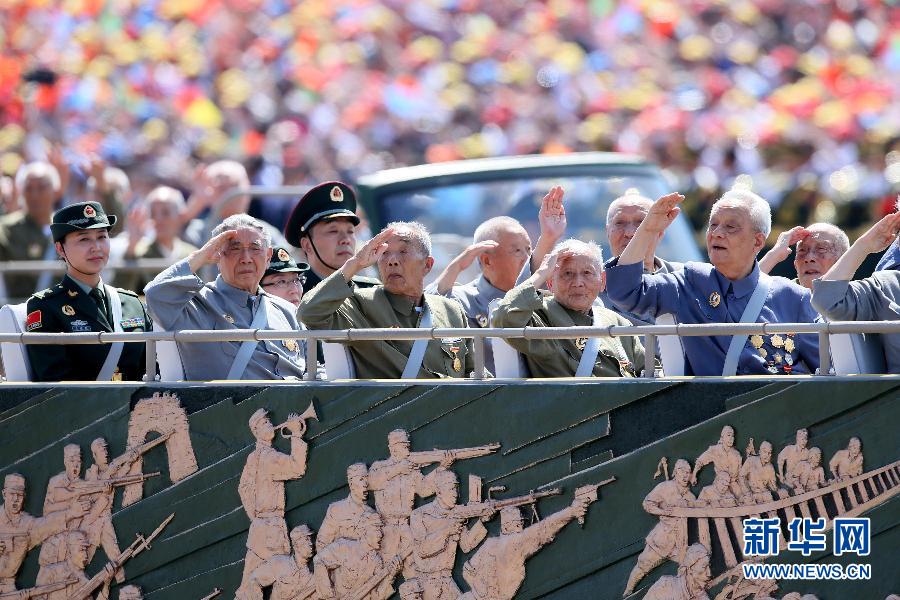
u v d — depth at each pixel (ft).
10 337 80.64
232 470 77.00
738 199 77.97
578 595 70.13
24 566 81.15
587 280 80.33
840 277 71.00
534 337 71.82
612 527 69.62
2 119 188.85
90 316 88.43
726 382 67.92
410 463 73.15
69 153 167.43
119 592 79.25
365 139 194.08
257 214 146.10
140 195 184.03
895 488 65.21
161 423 78.69
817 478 66.33
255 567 76.18
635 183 133.08
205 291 85.71
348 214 98.58
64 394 80.84
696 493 68.18
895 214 70.18
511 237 91.25
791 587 66.74
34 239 138.41
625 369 80.69
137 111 193.88
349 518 74.28
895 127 188.85
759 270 78.18
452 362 81.71
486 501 71.72
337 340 75.77
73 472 80.38
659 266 87.97
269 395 76.33
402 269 80.69
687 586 68.08
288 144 192.95
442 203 131.64
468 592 71.87
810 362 77.30
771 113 192.75
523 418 71.26
